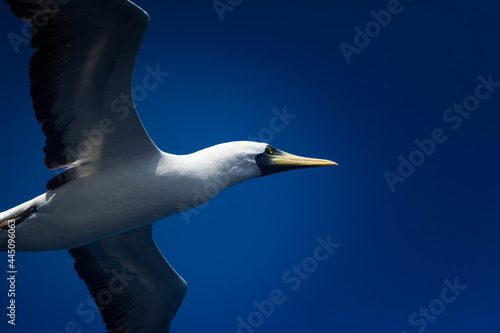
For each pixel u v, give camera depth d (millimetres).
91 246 8836
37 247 7688
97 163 7590
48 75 6973
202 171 7863
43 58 6867
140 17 6434
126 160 7594
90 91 7059
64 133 7383
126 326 9359
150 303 9359
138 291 9258
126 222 7734
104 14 6434
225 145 8281
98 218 7578
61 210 7457
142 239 8617
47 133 7375
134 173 7539
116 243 8727
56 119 7277
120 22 6488
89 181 7523
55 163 7570
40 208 7477
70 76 6965
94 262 9023
